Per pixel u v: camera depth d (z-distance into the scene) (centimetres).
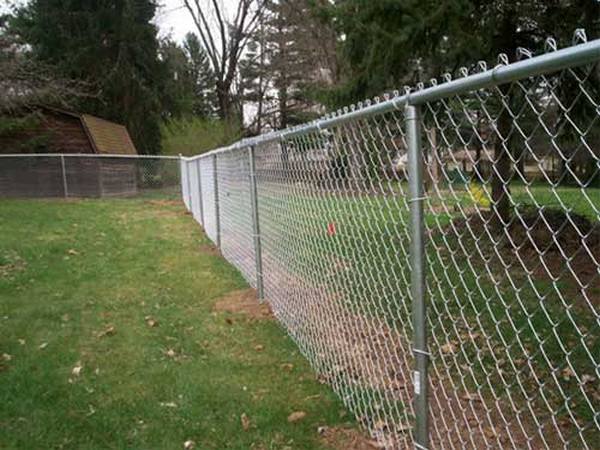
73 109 2175
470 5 592
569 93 379
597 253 409
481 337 347
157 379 321
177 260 667
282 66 2916
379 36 627
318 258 330
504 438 241
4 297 502
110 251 731
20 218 1052
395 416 260
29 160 1521
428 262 264
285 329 400
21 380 320
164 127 2209
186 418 275
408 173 192
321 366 323
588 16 564
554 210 338
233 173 595
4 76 1411
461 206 214
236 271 597
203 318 436
